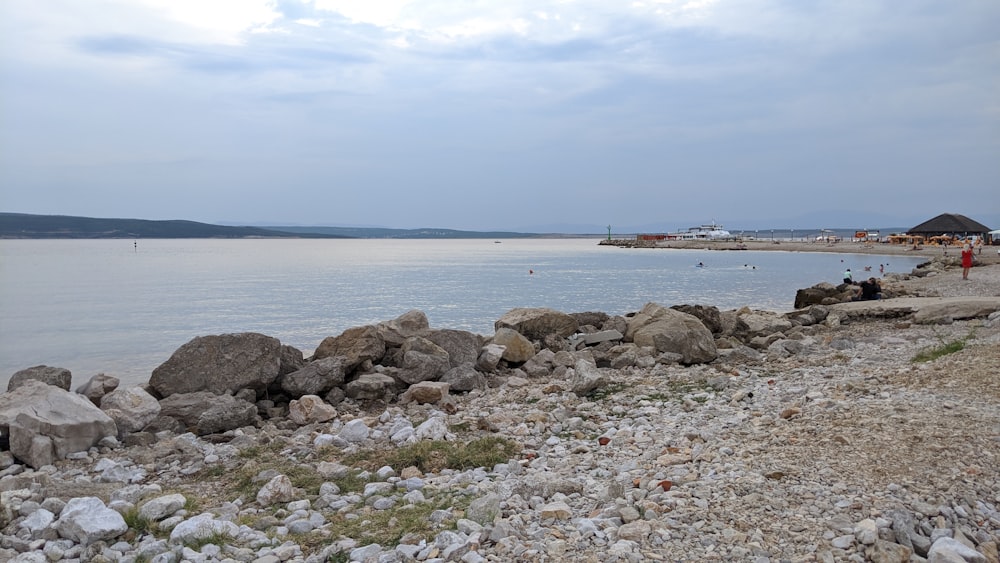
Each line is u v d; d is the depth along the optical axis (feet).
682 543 21.49
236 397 49.06
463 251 645.92
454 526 24.71
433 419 40.42
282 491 29.55
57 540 24.77
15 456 36.52
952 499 23.56
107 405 42.80
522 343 65.57
